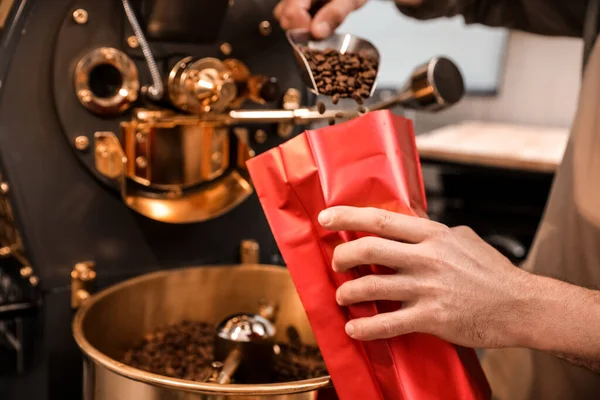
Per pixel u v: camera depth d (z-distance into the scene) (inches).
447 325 23.5
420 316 23.3
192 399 24.8
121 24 33.8
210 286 38.2
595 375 35.3
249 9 37.8
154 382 25.1
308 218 25.6
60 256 34.8
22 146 32.7
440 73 32.3
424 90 32.4
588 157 35.9
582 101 37.2
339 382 25.0
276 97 35.1
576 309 24.5
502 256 25.5
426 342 25.0
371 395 24.8
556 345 24.6
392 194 24.9
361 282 23.6
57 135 33.6
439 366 24.9
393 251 23.1
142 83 34.9
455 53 130.1
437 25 129.0
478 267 23.9
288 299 37.9
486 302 23.7
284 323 38.1
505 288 24.0
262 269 38.3
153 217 35.9
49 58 32.7
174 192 37.5
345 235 24.9
